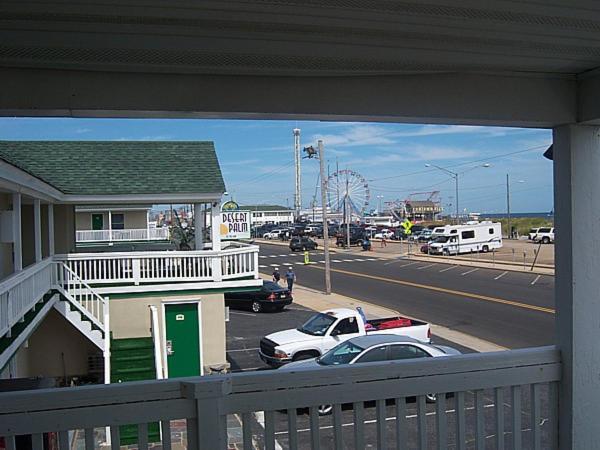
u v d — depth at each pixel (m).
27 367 13.34
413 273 36.09
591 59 2.79
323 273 37.41
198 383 2.24
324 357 11.41
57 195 12.99
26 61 2.44
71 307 12.55
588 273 3.04
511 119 2.98
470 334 17.66
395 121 2.99
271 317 22.61
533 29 2.39
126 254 13.95
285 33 2.31
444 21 2.28
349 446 7.22
